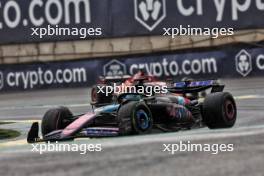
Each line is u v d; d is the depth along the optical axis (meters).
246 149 28.39
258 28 79.69
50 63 85.75
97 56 84.62
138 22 83.62
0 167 26.75
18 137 46.41
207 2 81.31
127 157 27.55
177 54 81.75
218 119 39.78
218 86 42.66
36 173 24.81
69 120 38.44
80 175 24.03
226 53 79.94
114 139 33.84
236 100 62.34
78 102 72.31
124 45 83.94
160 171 24.23
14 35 87.50
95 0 85.19
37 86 86.06
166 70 82.19
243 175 22.83
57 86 85.50
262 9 79.88
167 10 82.56
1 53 87.50
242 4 80.25
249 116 49.16
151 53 82.81
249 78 78.69
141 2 83.62
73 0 85.75
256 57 78.88
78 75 84.94
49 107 71.06
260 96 64.19
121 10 84.38
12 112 70.00
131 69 83.38
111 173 24.22
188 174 23.48
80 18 85.69
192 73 81.12
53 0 86.50
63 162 27.16
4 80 87.06
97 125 37.16
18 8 88.12
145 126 35.88
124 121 34.81
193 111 42.16
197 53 80.88
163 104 38.97
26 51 86.88
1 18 88.44
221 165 24.97
